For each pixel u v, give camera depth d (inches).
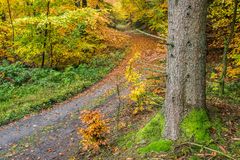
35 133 415.8
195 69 210.2
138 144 227.8
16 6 759.7
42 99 549.3
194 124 209.5
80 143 327.3
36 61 762.8
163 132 219.9
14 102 549.6
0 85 614.9
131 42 1087.0
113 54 893.2
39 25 615.5
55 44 735.7
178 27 208.1
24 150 362.0
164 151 206.2
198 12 205.0
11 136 422.3
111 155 250.4
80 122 413.7
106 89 584.7
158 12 831.7
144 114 324.2
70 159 290.8
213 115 224.7
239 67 413.4
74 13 651.5
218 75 429.4
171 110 215.3
